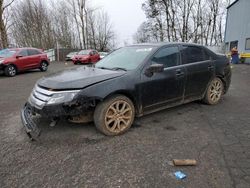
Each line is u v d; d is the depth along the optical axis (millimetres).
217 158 2967
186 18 36844
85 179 2543
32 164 2842
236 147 3266
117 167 2768
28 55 12992
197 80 4852
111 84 3543
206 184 2447
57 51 30281
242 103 5555
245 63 18531
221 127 4008
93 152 3121
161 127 4016
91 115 3621
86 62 21375
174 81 4371
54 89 3332
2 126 4105
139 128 3967
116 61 4434
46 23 37188
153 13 35938
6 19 22484
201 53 5039
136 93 3834
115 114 3664
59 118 3477
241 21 20016
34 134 3412
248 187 2396
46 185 2447
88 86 3375
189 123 4207
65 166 2793
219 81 5422
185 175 2600
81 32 40594
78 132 3727
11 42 34531
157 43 4555
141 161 2900
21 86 8508
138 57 4195
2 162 2893
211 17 37531
